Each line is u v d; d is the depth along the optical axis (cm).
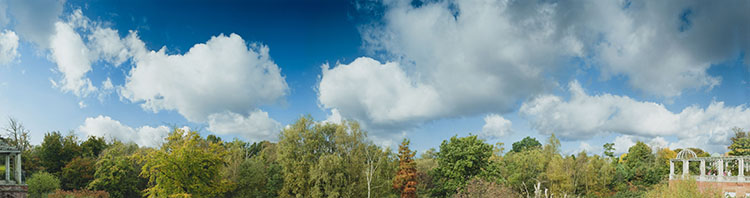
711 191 2373
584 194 6069
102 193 4525
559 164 5903
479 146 5669
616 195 5928
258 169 5362
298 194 4562
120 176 4897
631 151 7969
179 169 4138
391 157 5472
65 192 4338
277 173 5647
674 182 2445
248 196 5088
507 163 7056
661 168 6644
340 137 4981
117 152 5416
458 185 5478
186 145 4234
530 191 5728
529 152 7331
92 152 5725
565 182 5684
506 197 4741
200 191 4266
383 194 5328
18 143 5869
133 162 5231
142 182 5284
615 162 7244
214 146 4631
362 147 5009
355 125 5050
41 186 4394
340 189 4619
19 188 3216
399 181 5366
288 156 4891
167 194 4088
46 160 5200
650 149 7862
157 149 4234
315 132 5047
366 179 4994
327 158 4650
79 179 4934
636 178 6669
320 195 4500
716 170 4256
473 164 5706
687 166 4272
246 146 8025
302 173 4684
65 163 5141
